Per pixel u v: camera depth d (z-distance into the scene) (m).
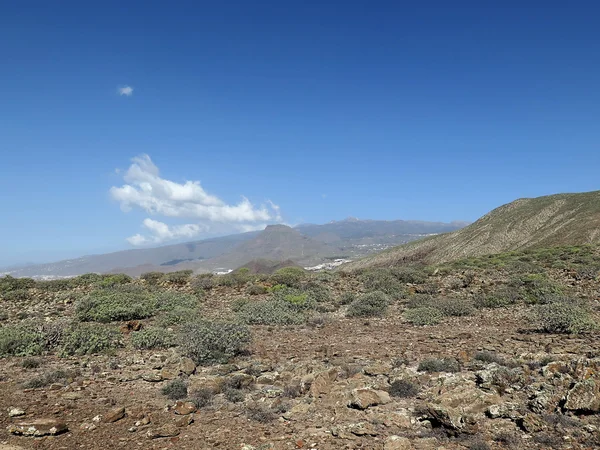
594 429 6.68
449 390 9.08
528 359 11.60
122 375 11.71
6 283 31.47
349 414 8.37
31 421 8.16
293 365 12.51
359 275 35.44
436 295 25.66
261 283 32.47
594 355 11.35
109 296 23.50
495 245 109.31
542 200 129.88
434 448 6.73
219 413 8.90
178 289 30.58
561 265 32.03
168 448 7.21
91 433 7.84
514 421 7.52
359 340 16.38
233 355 14.00
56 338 15.23
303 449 6.97
